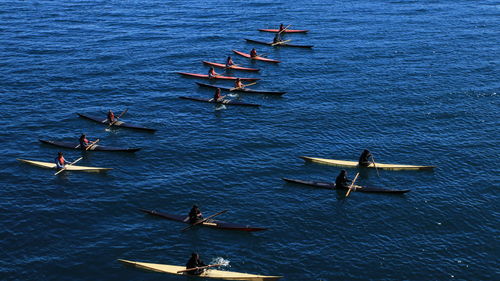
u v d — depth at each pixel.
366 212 40.66
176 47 84.31
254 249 36.25
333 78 70.62
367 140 52.97
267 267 34.53
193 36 90.75
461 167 47.59
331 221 39.47
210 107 61.03
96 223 38.72
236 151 50.34
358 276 33.72
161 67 74.81
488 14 106.75
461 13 107.56
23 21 98.25
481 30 94.00
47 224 38.31
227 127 55.66
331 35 91.56
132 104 61.50
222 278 33.50
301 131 54.88
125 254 35.50
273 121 57.28
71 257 34.94
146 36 89.94
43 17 101.81
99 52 80.44
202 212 40.34
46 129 54.38
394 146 51.69
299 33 93.19
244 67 75.69
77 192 42.75
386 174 46.47
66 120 56.62
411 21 100.62
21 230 37.53
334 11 109.75
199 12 108.50
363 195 43.00
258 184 44.56
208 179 45.12
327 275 33.78
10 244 36.00
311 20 102.25
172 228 38.34
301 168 47.44
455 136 53.75
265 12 109.06
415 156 49.69
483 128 55.59
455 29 94.69
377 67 74.69
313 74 72.50
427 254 35.88
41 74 70.12
